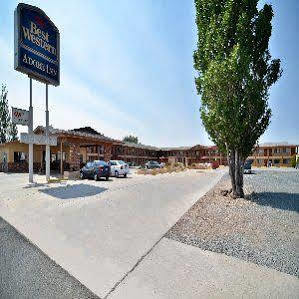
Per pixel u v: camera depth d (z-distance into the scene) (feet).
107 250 18.75
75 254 17.93
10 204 32.35
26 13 46.75
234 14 39.83
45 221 25.38
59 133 76.48
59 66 55.83
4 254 17.33
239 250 19.03
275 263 16.90
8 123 168.14
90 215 27.91
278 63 39.63
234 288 13.83
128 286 13.94
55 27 54.60
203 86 41.50
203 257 17.78
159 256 17.84
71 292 13.15
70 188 47.06
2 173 90.33
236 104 37.06
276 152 205.57
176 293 13.29
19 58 44.80
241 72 36.45
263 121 38.70
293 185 55.36
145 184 54.75
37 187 46.91
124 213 29.25
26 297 12.52
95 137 90.07
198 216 28.55
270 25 39.73
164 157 237.86
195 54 44.68
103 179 70.28
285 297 13.04
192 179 70.95
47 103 54.70
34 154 101.96
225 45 40.01
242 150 39.17
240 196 39.50
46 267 15.79
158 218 27.63
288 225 25.12
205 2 43.34
